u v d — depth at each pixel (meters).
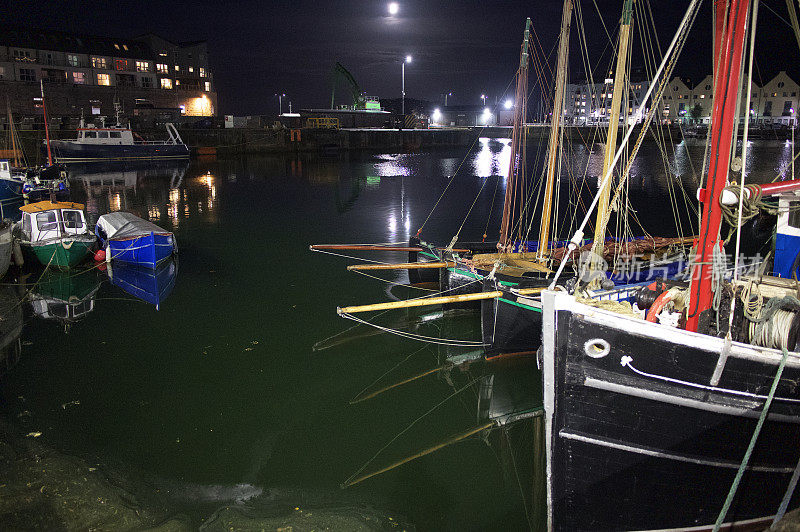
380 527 6.75
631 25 9.80
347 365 11.22
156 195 34.75
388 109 122.81
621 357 5.47
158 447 8.35
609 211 8.70
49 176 33.03
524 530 6.79
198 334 12.64
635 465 5.80
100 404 9.57
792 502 6.42
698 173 45.09
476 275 12.80
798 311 5.74
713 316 6.19
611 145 9.70
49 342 12.16
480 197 34.09
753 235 9.49
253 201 32.53
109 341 12.25
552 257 13.13
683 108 99.94
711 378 5.48
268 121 80.38
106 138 53.44
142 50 79.00
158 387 10.20
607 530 6.16
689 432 5.65
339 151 77.38
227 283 16.42
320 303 14.71
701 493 5.99
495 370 11.06
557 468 5.95
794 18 6.14
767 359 5.40
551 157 13.68
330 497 7.32
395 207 30.50
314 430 8.94
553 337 5.64
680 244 14.26
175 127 64.81
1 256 16.23
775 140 76.50
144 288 15.96
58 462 7.87
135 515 6.88
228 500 7.22
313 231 24.00
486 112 137.50
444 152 80.12
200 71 85.75
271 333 12.70
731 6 5.25
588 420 5.71
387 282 16.55
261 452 8.30
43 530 6.56
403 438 8.78
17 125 54.56
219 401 9.77
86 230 18.69
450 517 6.99
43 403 9.57
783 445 5.93
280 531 6.65
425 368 11.15
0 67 66.19
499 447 8.58
